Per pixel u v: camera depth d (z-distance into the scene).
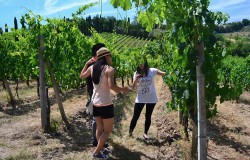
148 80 6.56
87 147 6.38
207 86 4.95
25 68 13.11
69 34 9.49
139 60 6.43
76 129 7.65
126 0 3.00
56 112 9.48
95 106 5.22
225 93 5.09
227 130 8.40
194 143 5.39
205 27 3.80
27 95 13.98
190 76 5.04
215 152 6.52
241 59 23.11
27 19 7.37
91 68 5.47
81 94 13.73
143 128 7.69
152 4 3.43
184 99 5.39
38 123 8.13
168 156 5.80
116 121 8.52
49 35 7.83
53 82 7.71
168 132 7.29
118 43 67.75
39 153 5.98
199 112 4.06
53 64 8.02
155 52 5.80
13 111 10.13
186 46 4.10
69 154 5.95
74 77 13.96
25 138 6.93
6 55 11.68
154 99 6.64
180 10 3.72
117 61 15.81
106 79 5.12
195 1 3.76
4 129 7.74
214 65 4.69
